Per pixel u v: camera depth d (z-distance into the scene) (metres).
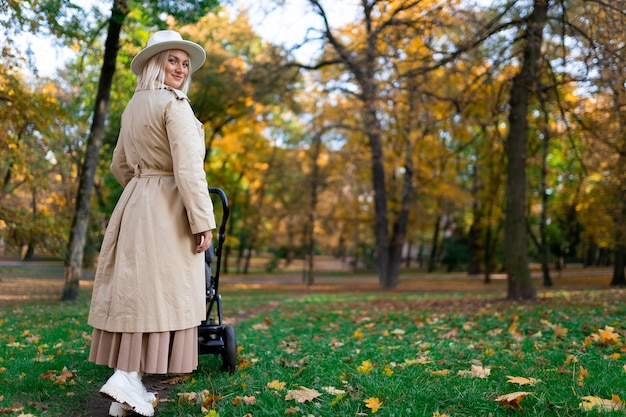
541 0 8.73
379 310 9.92
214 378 3.51
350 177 23.39
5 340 5.10
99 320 2.76
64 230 12.45
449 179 22.72
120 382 2.66
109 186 19.98
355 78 13.23
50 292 12.10
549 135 11.14
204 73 16.53
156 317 2.71
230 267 42.75
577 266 39.34
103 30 11.97
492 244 30.50
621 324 5.43
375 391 2.93
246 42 18.00
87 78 14.12
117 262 2.77
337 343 5.33
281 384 3.17
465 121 13.07
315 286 25.47
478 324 6.65
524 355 3.98
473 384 3.00
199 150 2.83
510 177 10.59
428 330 6.46
